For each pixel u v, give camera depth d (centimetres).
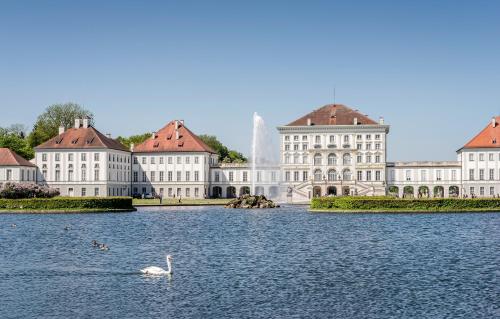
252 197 14275
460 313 3838
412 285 4588
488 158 19388
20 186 13788
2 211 11962
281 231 8212
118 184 19925
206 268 5297
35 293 4391
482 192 19425
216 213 12081
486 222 9388
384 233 7862
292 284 4631
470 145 19500
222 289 4475
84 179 19112
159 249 6488
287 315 3809
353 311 3894
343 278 4847
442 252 6172
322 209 12375
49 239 7350
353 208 11906
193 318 3753
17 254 6131
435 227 8600
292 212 12388
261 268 5284
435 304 4047
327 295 4294
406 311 3888
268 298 4212
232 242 7050
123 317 3781
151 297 4256
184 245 6806
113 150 19500
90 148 19062
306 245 6744
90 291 4441
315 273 5050
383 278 4841
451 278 4819
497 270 5138
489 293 4322
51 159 19262
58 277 4934
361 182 19925
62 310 3944
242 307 3984
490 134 19638
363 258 5809
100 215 11369
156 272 5028
